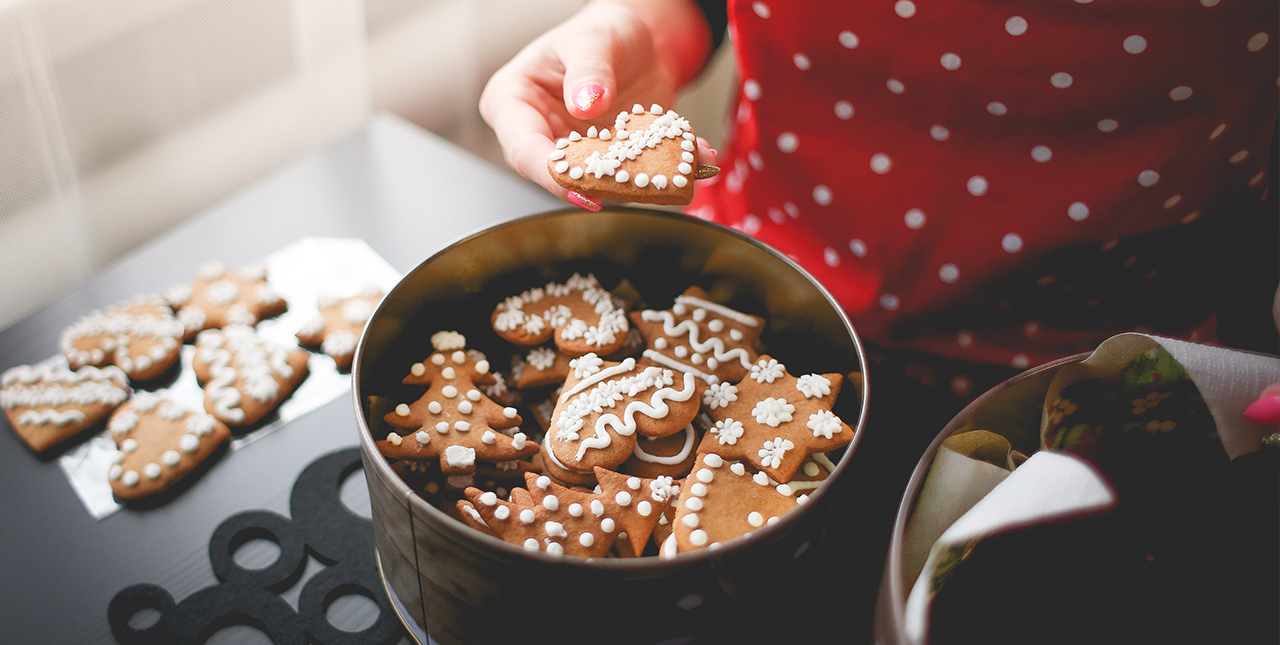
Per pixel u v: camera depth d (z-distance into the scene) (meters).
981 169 0.65
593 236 0.58
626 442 0.54
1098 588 0.48
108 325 0.67
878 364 0.70
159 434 0.62
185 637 0.55
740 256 0.57
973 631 0.47
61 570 0.57
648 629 0.47
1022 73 0.61
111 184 0.80
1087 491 0.43
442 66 1.03
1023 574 0.48
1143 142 0.62
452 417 0.56
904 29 0.62
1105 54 0.60
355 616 0.56
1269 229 0.67
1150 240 0.65
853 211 0.68
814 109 0.67
